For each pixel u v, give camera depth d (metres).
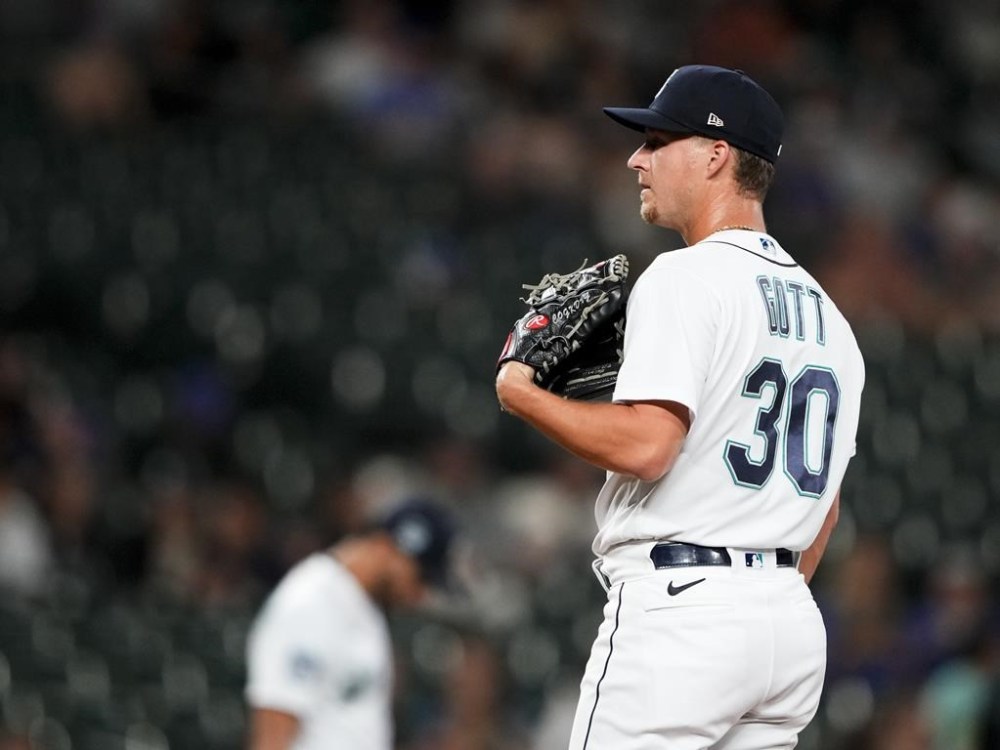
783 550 11.46
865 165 49.34
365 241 42.19
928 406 41.19
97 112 43.97
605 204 45.03
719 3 52.41
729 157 11.74
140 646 27.48
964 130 53.34
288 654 19.23
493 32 48.50
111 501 32.81
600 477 35.81
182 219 41.44
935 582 32.38
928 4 57.25
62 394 35.84
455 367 38.69
